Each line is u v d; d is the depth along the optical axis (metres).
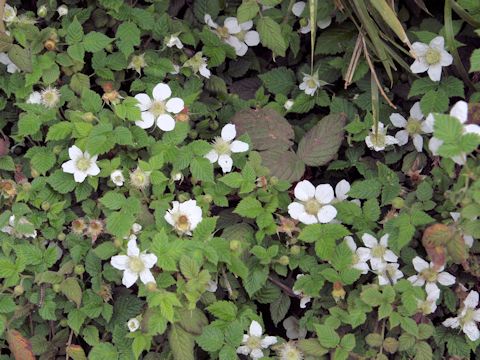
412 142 0.69
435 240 0.60
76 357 0.66
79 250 0.66
